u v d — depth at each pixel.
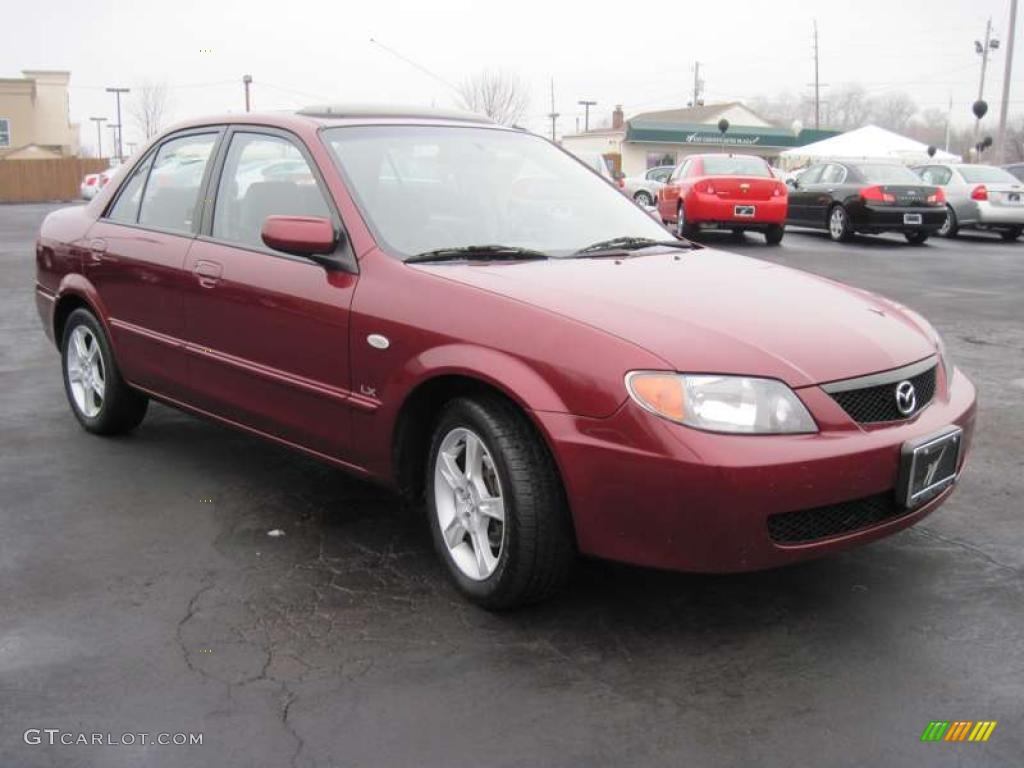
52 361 7.41
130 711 2.83
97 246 5.09
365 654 3.14
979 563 3.79
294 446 4.13
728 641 3.21
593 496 3.04
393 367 3.54
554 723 2.77
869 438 3.10
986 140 32.03
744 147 53.91
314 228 3.72
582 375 3.06
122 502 4.45
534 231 4.19
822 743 2.67
